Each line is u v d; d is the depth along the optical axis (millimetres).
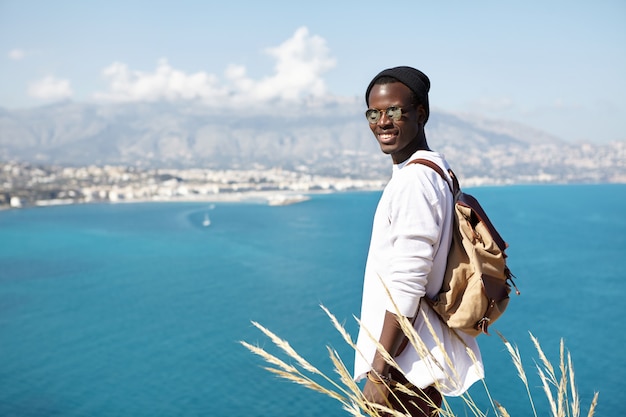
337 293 72188
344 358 46406
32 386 47906
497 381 41000
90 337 61156
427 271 1511
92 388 46875
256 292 75375
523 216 160875
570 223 143750
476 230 1566
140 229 153500
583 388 39750
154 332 61469
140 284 86062
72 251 119312
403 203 1537
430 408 1669
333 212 197875
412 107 1679
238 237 131000
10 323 67750
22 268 102312
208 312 67500
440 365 1414
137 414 41250
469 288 1535
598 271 84812
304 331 55750
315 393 43406
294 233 136250
